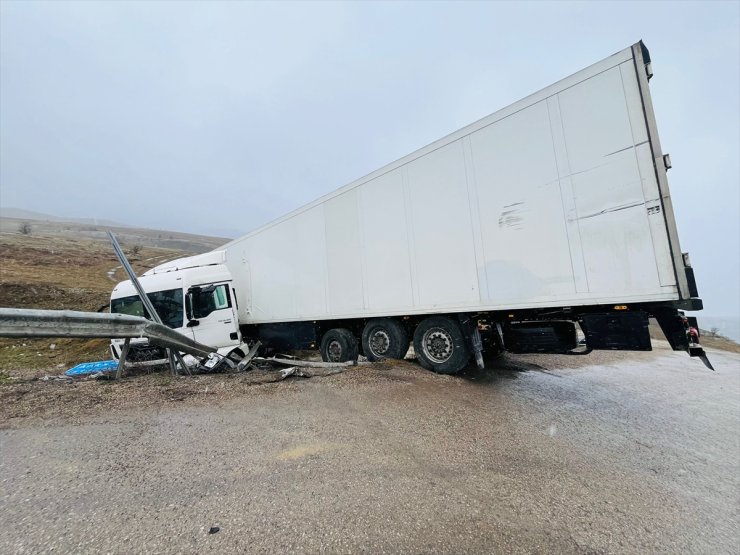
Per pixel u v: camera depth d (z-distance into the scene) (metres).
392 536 1.75
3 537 1.70
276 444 2.82
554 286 4.18
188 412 3.56
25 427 3.13
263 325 8.20
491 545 1.73
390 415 3.58
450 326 5.28
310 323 7.45
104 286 22.67
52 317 3.63
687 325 3.82
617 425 3.71
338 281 6.59
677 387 5.73
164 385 4.58
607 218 3.82
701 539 1.88
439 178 5.29
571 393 4.98
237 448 2.73
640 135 3.63
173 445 2.78
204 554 1.59
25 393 4.13
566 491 2.30
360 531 1.78
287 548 1.64
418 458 2.66
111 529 1.76
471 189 4.94
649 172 3.58
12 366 8.74
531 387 5.21
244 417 3.43
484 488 2.27
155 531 1.75
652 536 1.88
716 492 2.39
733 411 4.38
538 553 1.70
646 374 6.79
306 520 1.85
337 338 6.85
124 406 3.71
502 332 5.15
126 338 4.96
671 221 3.46
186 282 6.88
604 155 3.85
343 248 6.52
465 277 4.98
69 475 2.30
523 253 4.44
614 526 1.95
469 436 3.14
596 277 3.88
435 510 1.99
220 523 1.81
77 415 3.43
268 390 4.37
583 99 4.02
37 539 1.68
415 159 5.58
